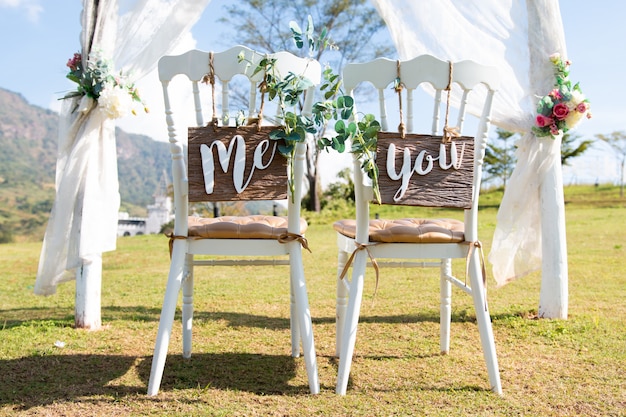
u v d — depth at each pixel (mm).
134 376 2246
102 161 3010
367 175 2006
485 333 2066
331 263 6008
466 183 2014
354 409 1880
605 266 5215
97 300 3084
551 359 2451
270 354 2584
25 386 2121
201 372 2303
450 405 1922
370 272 5090
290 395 2020
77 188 2977
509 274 3275
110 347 2672
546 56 3121
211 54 1956
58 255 3004
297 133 1944
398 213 14211
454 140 2004
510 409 1886
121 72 3014
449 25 3133
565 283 3176
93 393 2045
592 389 2078
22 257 7465
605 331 2885
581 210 13812
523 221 3248
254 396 2008
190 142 1991
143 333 2953
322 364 2424
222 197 1982
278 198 1991
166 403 1940
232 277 5059
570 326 2982
